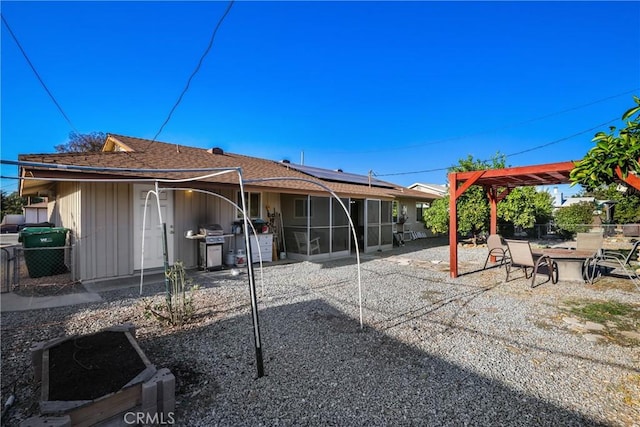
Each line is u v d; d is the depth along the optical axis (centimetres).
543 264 757
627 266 838
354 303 528
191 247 809
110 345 283
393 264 938
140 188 724
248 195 954
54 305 496
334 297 563
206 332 395
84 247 645
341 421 229
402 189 1833
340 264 925
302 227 1005
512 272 811
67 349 274
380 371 302
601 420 230
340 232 1109
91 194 654
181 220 793
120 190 691
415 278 737
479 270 845
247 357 330
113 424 206
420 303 531
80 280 643
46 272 708
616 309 496
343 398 257
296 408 244
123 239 695
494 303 532
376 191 1344
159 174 701
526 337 386
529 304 527
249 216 941
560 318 455
